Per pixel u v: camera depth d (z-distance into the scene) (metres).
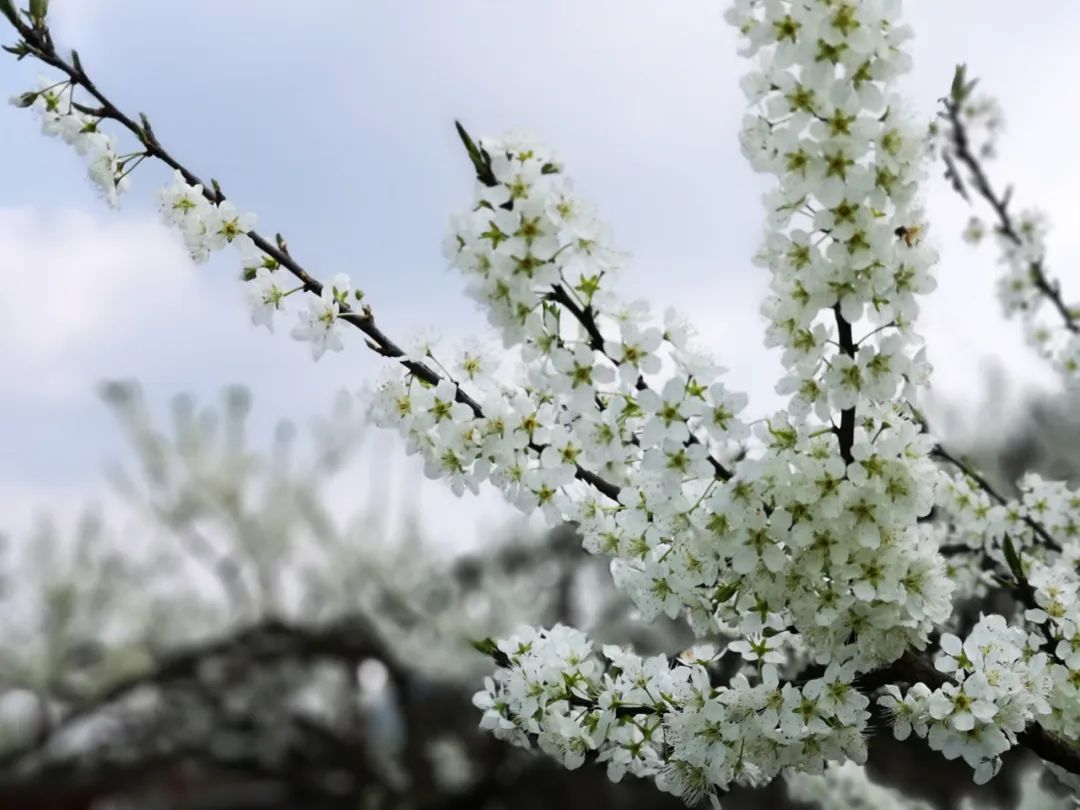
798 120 0.99
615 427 1.03
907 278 1.01
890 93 1.00
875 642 1.03
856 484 1.01
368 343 1.07
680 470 1.02
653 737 1.06
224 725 3.33
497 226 1.00
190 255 1.09
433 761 3.18
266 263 1.09
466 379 1.07
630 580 1.10
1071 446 1.73
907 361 1.01
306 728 3.22
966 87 1.17
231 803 3.91
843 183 0.99
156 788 3.81
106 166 1.09
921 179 1.00
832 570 1.02
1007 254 1.33
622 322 1.02
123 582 3.90
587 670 1.08
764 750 1.04
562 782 2.91
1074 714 1.06
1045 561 1.25
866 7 0.99
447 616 3.40
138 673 3.50
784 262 1.01
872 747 1.75
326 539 3.83
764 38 0.99
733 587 1.04
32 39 1.07
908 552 1.02
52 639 3.73
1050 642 1.08
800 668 1.16
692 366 1.03
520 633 1.10
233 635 3.16
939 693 1.03
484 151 1.00
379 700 3.65
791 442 1.03
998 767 1.03
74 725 3.22
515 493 1.06
